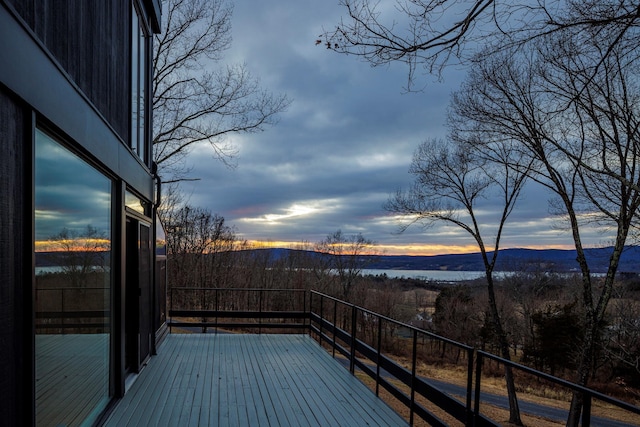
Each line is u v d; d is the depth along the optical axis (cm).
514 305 2398
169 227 1978
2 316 191
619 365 1606
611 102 1023
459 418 304
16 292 205
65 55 276
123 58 452
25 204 215
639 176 1058
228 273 2656
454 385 1622
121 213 416
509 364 249
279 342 709
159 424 356
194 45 1355
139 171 525
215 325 779
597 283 1397
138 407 394
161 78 1370
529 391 1614
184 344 679
